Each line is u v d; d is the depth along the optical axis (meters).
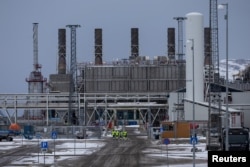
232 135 155.75
